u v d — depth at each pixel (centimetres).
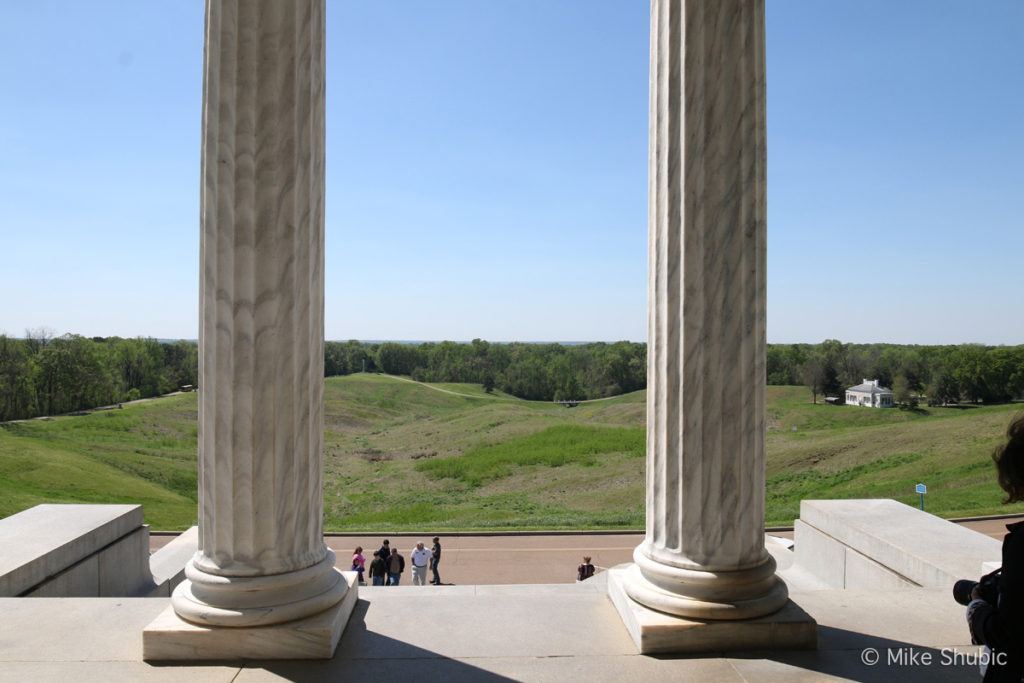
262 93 719
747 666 711
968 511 3806
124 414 11219
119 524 1345
